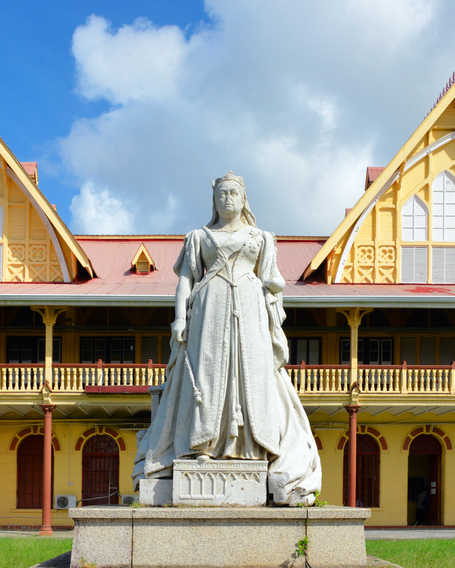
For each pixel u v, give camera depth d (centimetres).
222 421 935
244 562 836
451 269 3070
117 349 3147
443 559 1440
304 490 909
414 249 3070
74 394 2695
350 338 2889
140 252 3128
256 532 842
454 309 3147
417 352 3142
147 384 2714
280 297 1005
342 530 848
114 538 838
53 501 2930
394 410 2856
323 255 2883
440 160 3095
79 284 2936
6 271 2994
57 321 3125
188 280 998
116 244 3434
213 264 984
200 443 917
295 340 3141
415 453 3041
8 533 2600
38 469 2995
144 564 834
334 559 842
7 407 2752
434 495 3059
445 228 3080
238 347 947
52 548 1730
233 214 998
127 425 2978
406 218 3081
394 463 3002
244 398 933
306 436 973
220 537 840
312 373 2969
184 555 836
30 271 2998
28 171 3206
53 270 3006
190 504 900
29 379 2697
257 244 993
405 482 2995
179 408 947
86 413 2931
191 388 937
